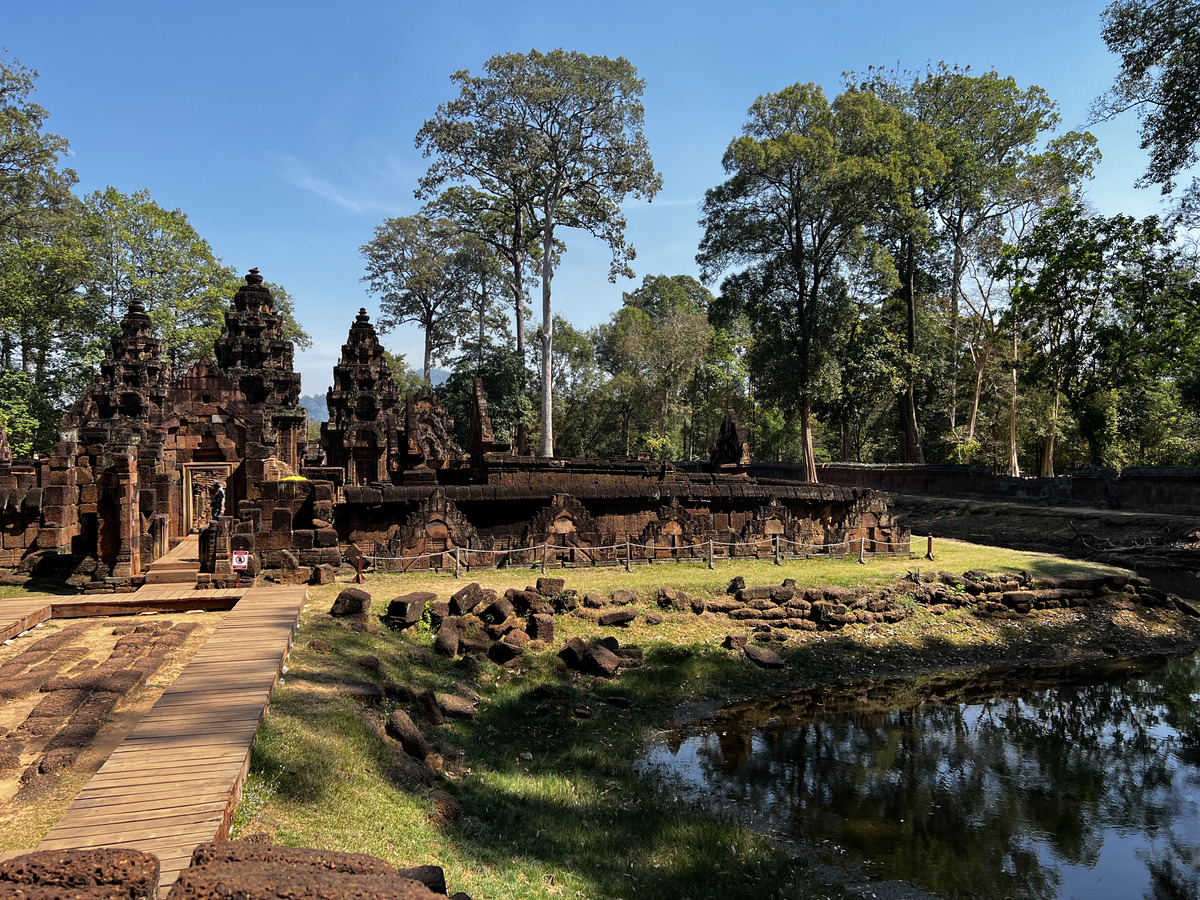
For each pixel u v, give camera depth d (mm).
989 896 7672
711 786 10055
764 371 38562
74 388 41781
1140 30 22203
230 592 13430
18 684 8320
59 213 40812
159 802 5602
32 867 3121
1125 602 19516
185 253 45188
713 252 39125
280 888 3066
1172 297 28953
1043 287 33469
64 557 16328
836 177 34312
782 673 14578
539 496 18656
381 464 30141
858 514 22109
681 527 20078
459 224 51250
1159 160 23219
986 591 18859
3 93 36438
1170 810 9664
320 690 9148
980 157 42875
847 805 9641
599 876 7121
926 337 46438
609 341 65125
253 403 24797
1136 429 41656
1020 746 11766
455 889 5992
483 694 11906
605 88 40406
